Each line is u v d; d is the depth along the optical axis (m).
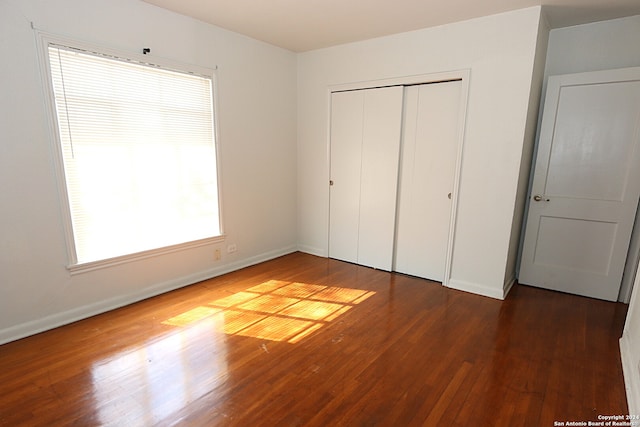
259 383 1.88
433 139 3.27
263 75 3.69
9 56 2.08
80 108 2.42
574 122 2.94
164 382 1.88
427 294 3.12
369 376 1.96
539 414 1.68
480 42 2.84
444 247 3.34
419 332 2.44
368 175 3.72
